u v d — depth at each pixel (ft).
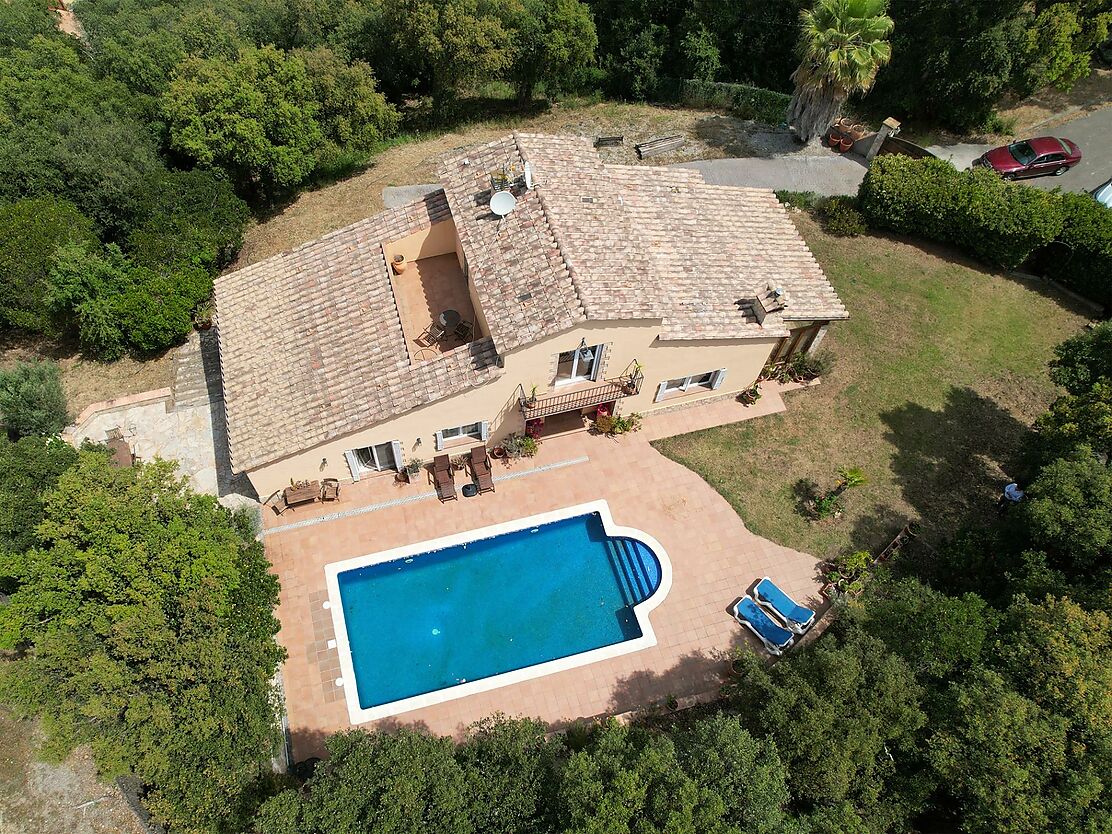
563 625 74.13
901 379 95.04
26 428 84.23
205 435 88.02
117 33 161.99
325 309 85.25
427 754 48.60
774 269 89.35
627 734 55.88
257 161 120.47
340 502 81.82
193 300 97.91
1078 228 100.78
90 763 61.31
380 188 130.21
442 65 146.51
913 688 53.93
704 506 82.69
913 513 82.53
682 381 88.28
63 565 54.95
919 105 138.82
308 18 160.66
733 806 44.96
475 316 88.17
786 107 141.28
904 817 51.67
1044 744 48.78
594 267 75.41
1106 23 123.54
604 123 147.54
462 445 84.43
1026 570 65.46
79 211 108.68
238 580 61.31
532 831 45.24
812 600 75.82
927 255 111.34
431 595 75.61
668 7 161.38
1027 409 92.32
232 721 53.72
